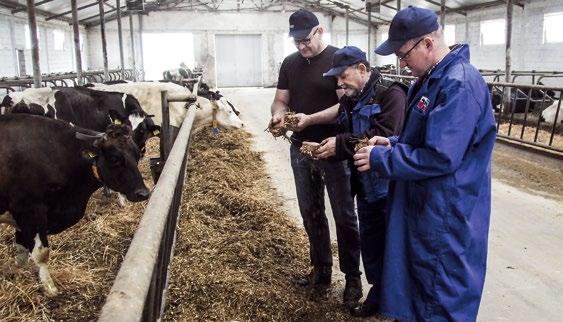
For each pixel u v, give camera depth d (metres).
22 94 5.20
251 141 9.33
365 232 2.95
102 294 3.49
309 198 3.43
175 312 3.02
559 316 3.29
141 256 1.45
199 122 8.31
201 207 4.87
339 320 3.13
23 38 17.73
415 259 2.19
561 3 14.46
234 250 3.91
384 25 28.28
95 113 5.59
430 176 2.09
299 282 3.52
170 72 19.03
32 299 3.36
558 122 10.12
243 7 28.61
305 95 3.35
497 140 9.33
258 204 5.13
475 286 2.15
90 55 27.42
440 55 2.20
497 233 4.71
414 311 2.23
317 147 2.79
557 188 6.29
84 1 20.50
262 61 29.27
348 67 2.77
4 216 3.60
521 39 16.45
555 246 4.41
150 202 2.01
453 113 2.03
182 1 28.06
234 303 3.16
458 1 18.72
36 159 3.47
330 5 28.44
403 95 2.79
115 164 3.57
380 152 2.21
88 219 4.79
